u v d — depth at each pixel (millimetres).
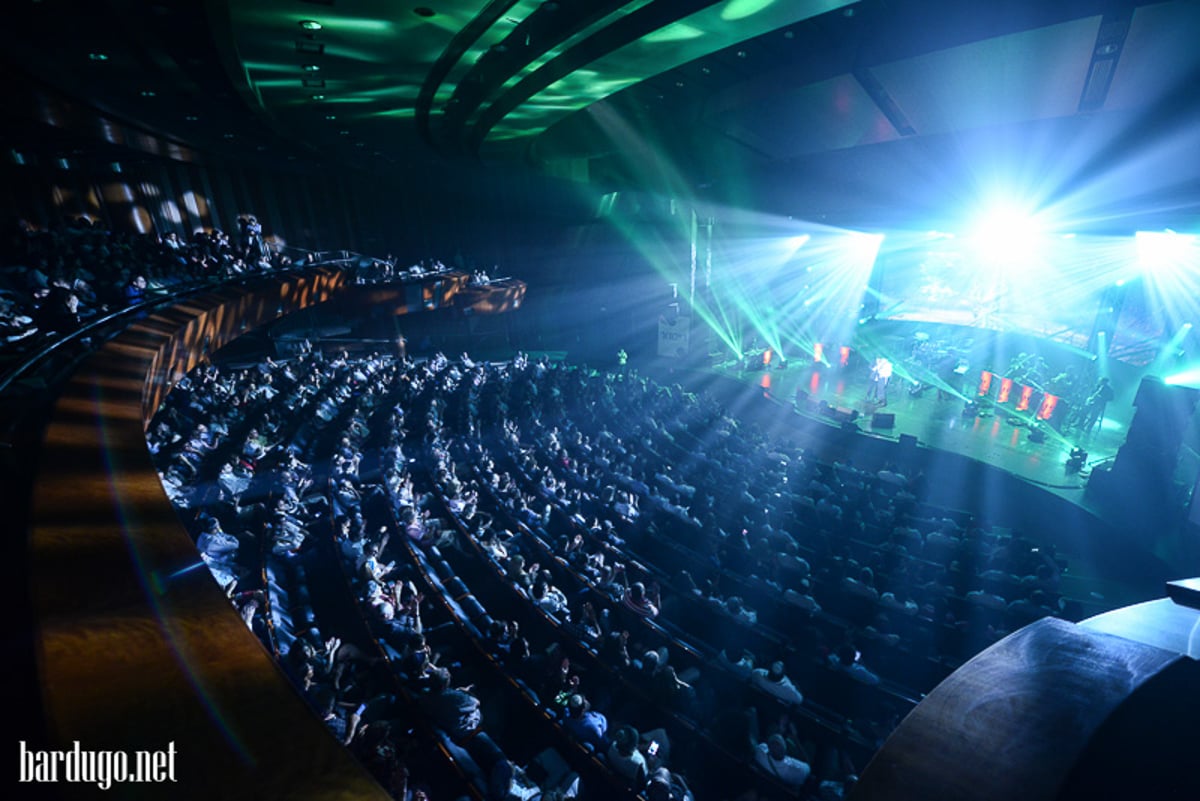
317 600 8750
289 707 1545
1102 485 14297
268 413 13430
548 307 33562
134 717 1494
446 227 29859
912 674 8172
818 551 11641
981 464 17000
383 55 8766
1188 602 1738
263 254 17922
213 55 8195
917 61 8391
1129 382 19734
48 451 4398
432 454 13367
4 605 2455
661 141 16688
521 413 17875
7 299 10219
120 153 15734
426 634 7914
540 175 25453
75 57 7867
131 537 2768
